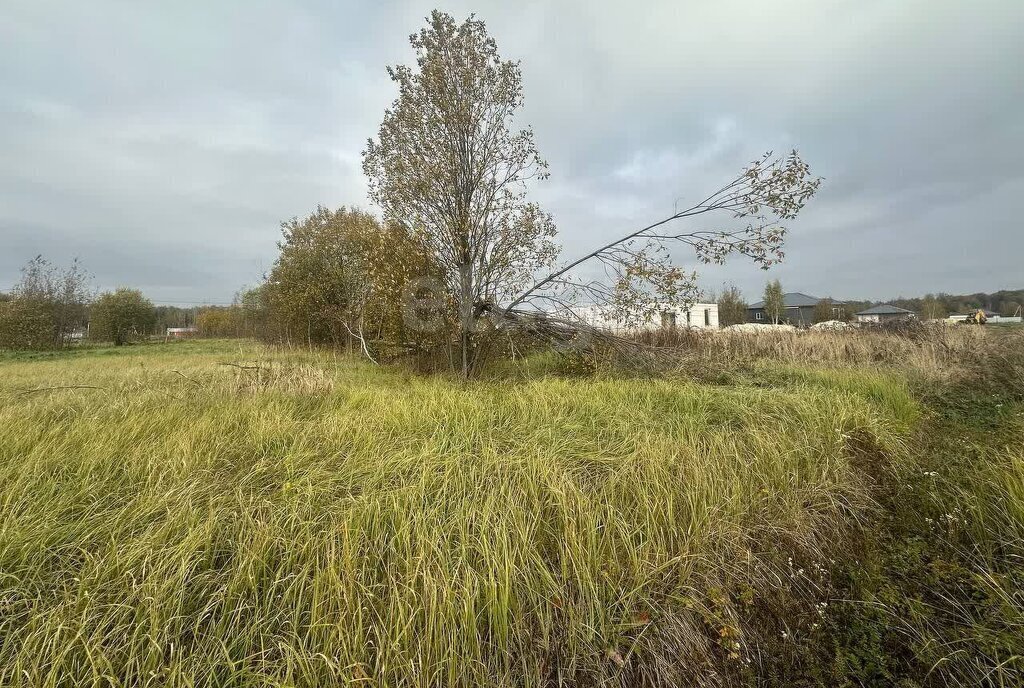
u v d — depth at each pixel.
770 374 7.12
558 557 2.38
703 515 2.70
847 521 3.09
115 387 6.23
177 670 1.66
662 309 7.45
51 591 2.07
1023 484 2.83
